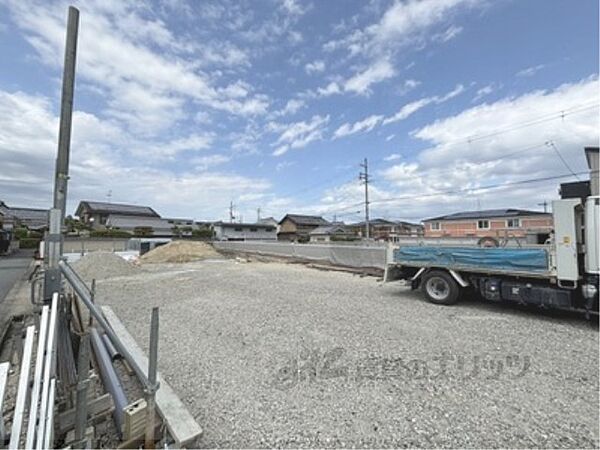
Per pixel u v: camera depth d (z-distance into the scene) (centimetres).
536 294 550
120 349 221
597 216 494
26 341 214
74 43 313
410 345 425
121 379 329
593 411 267
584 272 510
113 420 258
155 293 834
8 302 723
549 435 236
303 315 586
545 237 681
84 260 1330
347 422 256
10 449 181
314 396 297
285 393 303
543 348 411
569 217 513
